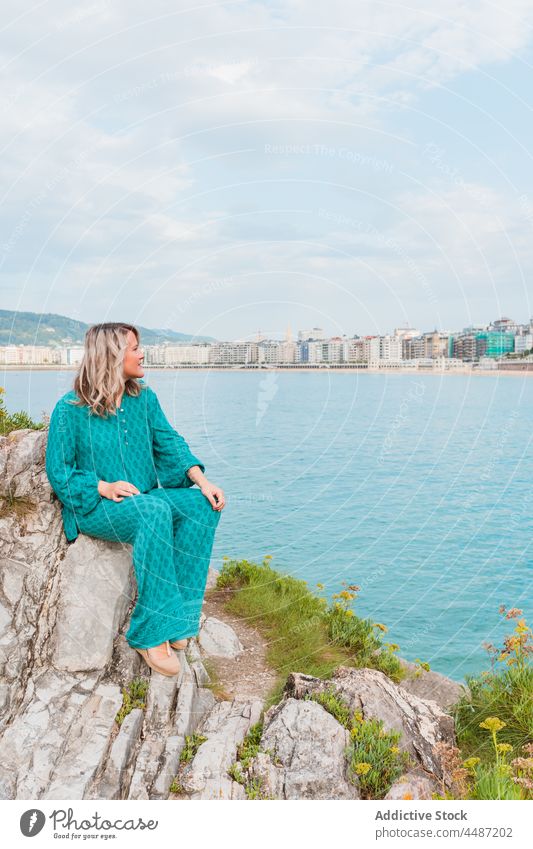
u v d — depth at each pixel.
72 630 2.98
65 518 3.27
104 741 2.65
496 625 8.27
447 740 3.20
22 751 2.54
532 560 11.19
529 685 3.72
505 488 18.62
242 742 2.89
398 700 3.20
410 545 12.09
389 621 8.36
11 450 3.24
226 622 4.67
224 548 11.10
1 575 2.95
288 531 12.55
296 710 2.91
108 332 3.26
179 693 3.05
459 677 6.78
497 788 2.69
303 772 2.64
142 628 3.01
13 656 2.78
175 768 2.69
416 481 19.62
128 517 3.05
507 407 44.19
